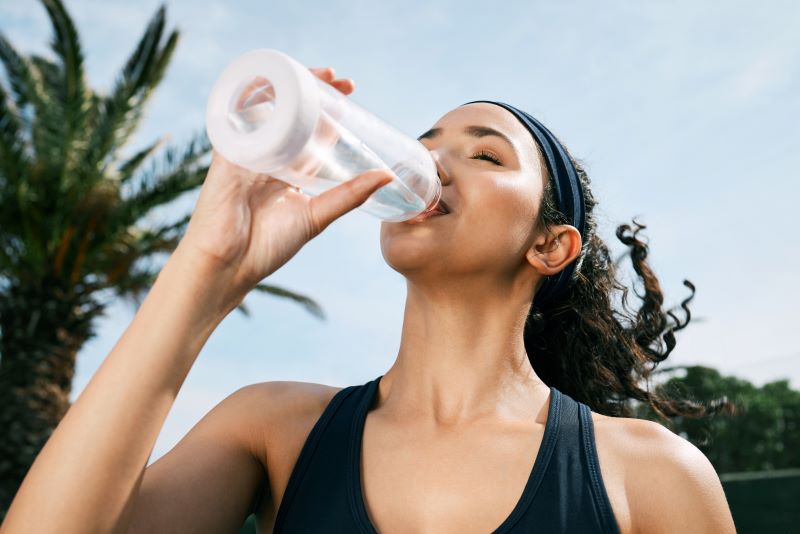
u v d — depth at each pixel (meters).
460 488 1.25
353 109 1.25
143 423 1.13
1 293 9.65
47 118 9.30
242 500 1.42
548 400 1.45
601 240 2.07
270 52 1.09
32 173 9.22
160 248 10.12
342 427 1.40
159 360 1.15
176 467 1.35
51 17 8.95
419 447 1.33
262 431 1.46
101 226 9.44
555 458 1.27
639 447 1.31
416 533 1.22
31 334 9.27
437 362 1.41
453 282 1.39
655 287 2.31
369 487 1.30
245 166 1.11
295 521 1.30
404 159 1.29
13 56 9.30
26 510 1.06
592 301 2.01
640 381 2.16
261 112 1.11
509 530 1.19
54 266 9.59
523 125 1.63
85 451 1.09
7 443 8.81
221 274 1.22
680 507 1.25
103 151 9.38
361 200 1.27
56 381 9.41
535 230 1.51
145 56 9.27
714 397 2.34
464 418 1.37
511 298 1.48
